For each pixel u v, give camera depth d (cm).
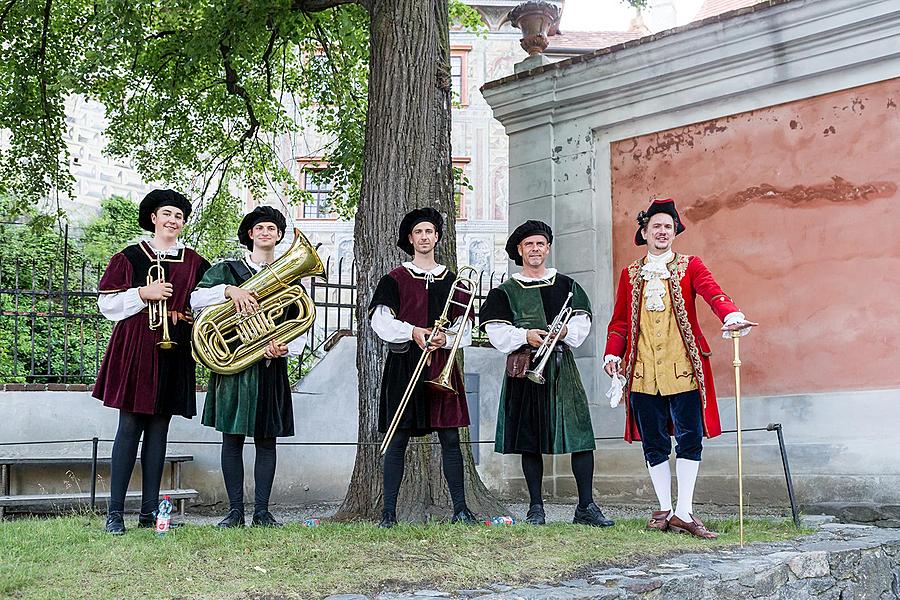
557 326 552
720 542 486
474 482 609
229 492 512
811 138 724
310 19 1030
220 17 918
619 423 805
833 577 472
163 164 1305
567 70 858
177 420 811
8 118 1084
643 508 768
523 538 468
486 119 2209
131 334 498
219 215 1294
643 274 541
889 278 673
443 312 534
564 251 866
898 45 677
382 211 624
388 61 637
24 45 1095
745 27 746
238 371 506
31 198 1148
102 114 1812
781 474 703
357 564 404
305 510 802
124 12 809
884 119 688
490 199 2188
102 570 385
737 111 766
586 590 367
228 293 502
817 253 711
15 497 691
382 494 595
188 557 407
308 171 1182
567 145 874
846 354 688
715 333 758
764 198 744
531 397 554
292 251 514
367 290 623
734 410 736
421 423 525
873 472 661
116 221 1783
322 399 870
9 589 351
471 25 1283
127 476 493
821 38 711
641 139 827
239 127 1238
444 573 392
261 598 347
